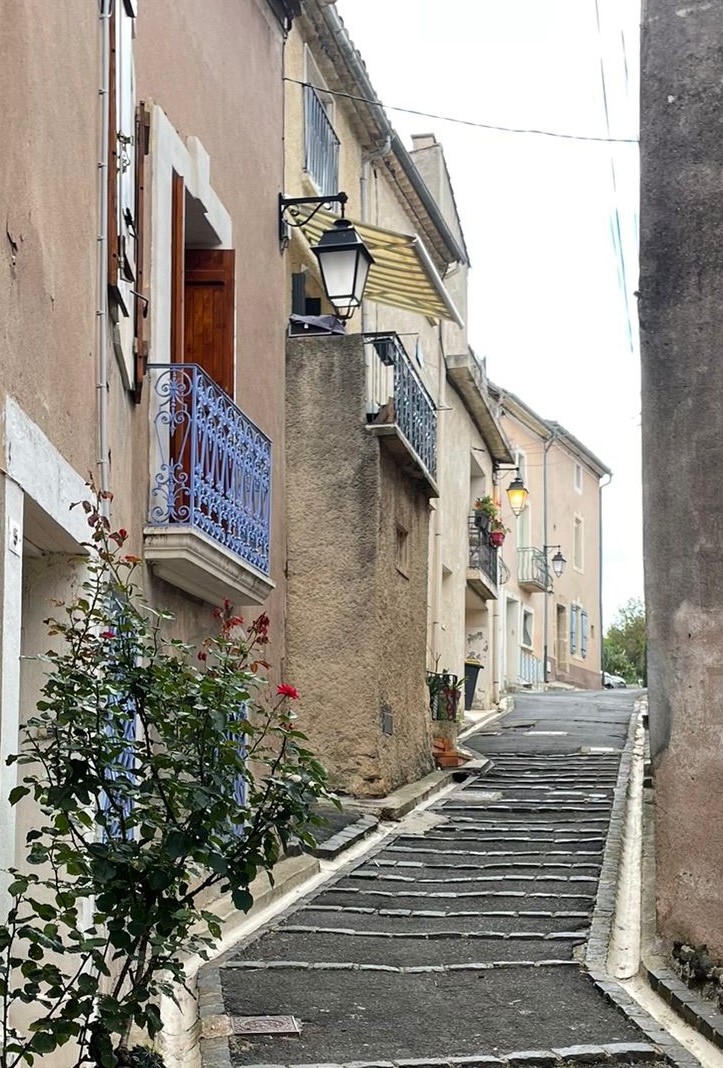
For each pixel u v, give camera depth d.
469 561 23.97
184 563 8.21
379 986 7.28
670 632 7.67
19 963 4.46
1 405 4.45
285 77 13.74
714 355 7.69
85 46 6.14
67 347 5.69
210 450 8.66
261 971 7.54
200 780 4.90
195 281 10.20
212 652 5.30
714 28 7.93
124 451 7.47
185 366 8.21
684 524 7.67
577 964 7.70
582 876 9.91
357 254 11.97
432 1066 5.94
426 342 20.33
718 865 7.14
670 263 7.91
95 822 5.21
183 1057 6.25
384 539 13.99
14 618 4.59
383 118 16.44
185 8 9.55
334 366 14.01
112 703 5.00
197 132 9.80
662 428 7.87
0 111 4.48
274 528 12.96
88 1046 4.61
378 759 13.39
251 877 4.96
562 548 41.09
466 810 13.19
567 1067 6.04
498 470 27.88
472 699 24.06
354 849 11.37
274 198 12.36
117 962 6.63
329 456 13.89
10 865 4.65
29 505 4.99
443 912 8.97
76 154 5.88
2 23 4.52
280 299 12.75
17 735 4.82
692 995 6.90
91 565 5.97
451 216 22.72
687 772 7.42
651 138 8.07
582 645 43.00
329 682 13.57
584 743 18.86
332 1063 5.96
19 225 4.75
